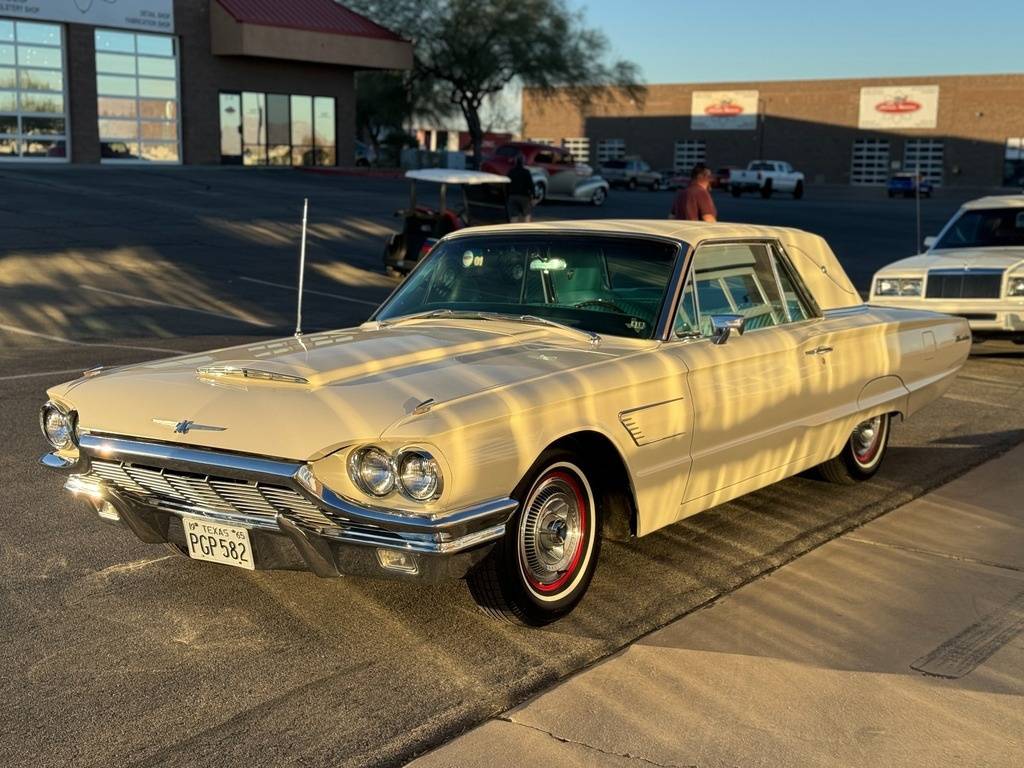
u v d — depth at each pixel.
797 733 3.44
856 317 6.10
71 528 5.44
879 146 67.19
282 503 3.79
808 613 4.44
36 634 4.19
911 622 4.36
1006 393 9.39
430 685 3.79
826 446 5.75
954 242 11.84
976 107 64.19
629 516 4.54
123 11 31.98
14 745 3.36
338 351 4.38
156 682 3.80
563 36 44.34
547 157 34.47
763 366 5.10
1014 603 4.57
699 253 5.02
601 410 4.20
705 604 4.56
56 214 20.92
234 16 33.25
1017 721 3.53
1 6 29.70
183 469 3.91
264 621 4.34
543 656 4.04
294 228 21.69
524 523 4.04
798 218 33.31
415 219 16.31
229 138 35.12
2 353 10.55
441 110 46.28
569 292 5.08
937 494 6.25
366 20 37.62
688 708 3.61
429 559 3.63
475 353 4.44
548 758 3.29
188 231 20.30
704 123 72.25
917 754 3.32
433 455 3.59
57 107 31.45
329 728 3.48
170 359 4.71
